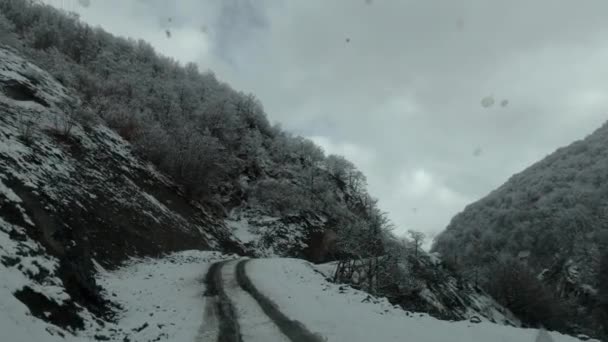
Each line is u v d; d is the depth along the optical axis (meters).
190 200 42.50
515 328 8.16
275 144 74.50
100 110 40.00
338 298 11.52
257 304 10.91
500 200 131.62
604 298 56.34
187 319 9.71
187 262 25.17
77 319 8.57
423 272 38.78
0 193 11.09
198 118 57.97
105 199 24.22
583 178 110.31
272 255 47.56
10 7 54.38
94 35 62.62
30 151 20.58
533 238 93.94
